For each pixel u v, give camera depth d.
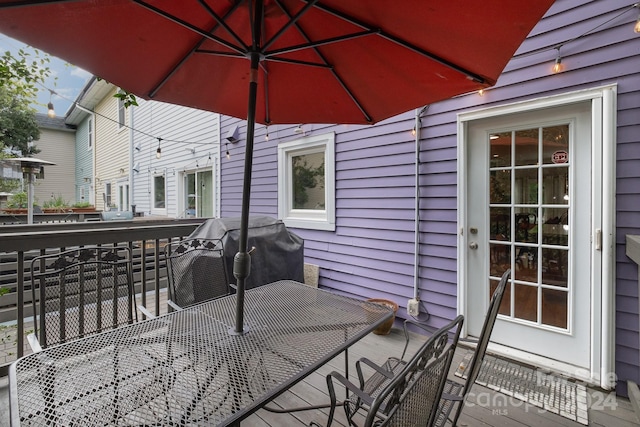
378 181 3.39
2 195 8.38
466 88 1.66
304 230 4.23
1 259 3.71
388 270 3.33
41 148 14.82
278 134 4.54
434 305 2.99
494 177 2.68
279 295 1.99
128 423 0.89
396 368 1.73
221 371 1.13
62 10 1.21
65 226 3.66
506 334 2.62
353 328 1.50
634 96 2.03
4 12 1.16
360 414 1.90
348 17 1.31
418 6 1.16
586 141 2.25
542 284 2.46
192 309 1.71
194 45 1.55
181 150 6.92
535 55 2.38
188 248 2.52
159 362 1.18
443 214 2.90
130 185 9.23
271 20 1.48
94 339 1.35
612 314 2.11
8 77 3.56
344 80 1.80
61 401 0.96
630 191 2.06
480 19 1.16
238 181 5.37
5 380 1.95
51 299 1.88
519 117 2.52
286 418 1.87
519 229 2.56
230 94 1.98
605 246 2.12
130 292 2.14
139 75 1.70
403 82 1.71
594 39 2.16
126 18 1.32
